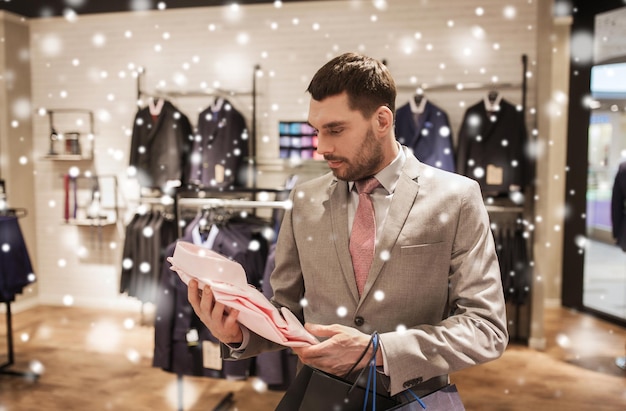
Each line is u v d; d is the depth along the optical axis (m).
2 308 4.83
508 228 4.16
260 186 4.60
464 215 1.12
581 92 4.69
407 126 4.12
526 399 3.07
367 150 1.06
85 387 3.23
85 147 4.93
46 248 5.09
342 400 0.98
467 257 1.09
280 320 1.00
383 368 0.96
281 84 4.56
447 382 1.15
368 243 1.14
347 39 4.44
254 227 3.04
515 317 4.14
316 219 1.21
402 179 1.14
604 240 5.36
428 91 4.32
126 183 4.86
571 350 3.87
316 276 1.18
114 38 4.80
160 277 4.16
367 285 1.11
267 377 2.66
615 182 3.71
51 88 4.96
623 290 5.10
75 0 4.40
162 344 2.71
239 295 1.00
